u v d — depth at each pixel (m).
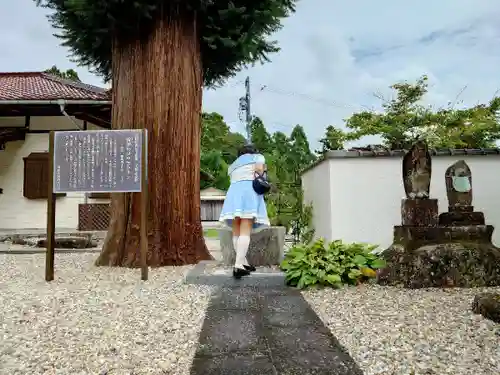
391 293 4.00
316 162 6.88
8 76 15.63
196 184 6.48
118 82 6.49
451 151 6.07
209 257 6.45
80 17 6.24
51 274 4.95
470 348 2.47
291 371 2.18
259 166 4.90
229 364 2.28
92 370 2.23
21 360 2.38
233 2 6.46
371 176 6.09
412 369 2.19
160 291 4.22
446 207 6.02
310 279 4.29
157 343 2.64
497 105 12.90
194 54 6.53
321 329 2.90
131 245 6.03
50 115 13.30
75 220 13.22
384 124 13.77
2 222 13.13
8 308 3.53
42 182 13.12
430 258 4.29
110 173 5.12
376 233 6.00
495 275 4.30
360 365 2.26
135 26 6.24
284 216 8.12
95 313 3.37
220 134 30.59
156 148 6.18
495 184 6.03
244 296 3.97
